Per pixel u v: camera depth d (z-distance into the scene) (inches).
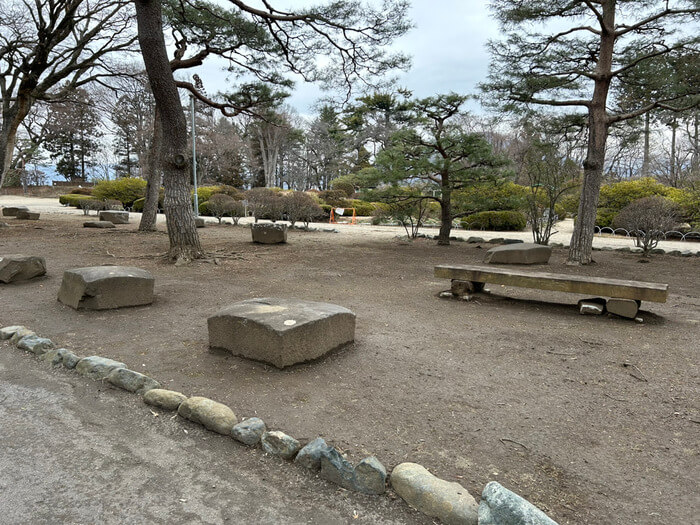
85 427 113.9
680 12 342.3
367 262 410.3
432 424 113.6
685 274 355.3
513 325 206.8
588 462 97.7
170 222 371.9
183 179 370.9
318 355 155.9
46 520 80.6
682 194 650.8
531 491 87.4
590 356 164.7
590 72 404.2
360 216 1255.5
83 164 2603.3
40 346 163.9
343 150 1972.2
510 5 410.6
